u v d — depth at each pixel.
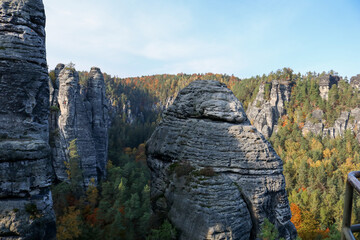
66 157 66.25
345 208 3.25
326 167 112.38
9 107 22.36
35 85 24.22
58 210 49.38
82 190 64.12
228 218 24.67
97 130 91.19
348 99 166.88
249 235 25.89
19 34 23.27
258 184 28.19
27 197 21.36
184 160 30.89
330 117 162.38
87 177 69.81
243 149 29.70
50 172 23.83
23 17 23.62
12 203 20.53
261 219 27.05
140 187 71.56
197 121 33.44
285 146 149.75
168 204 30.05
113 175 87.06
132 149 139.88
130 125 183.50
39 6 25.34
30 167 21.64
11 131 22.28
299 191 91.50
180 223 26.55
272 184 28.83
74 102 69.94
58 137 66.38
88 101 90.00
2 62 22.12
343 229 3.27
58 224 34.31
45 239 21.75
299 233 62.41
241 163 28.95
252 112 183.50
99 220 32.47
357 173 3.28
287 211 28.78
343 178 108.75
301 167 107.88
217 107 33.28
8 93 22.33
